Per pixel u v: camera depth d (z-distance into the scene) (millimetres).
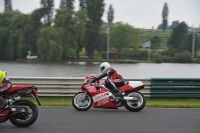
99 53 93375
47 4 89312
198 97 18109
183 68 72438
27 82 17672
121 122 11625
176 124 11414
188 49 109500
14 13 87500
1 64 68562
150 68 70312
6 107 10266
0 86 10258
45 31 74250
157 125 11203
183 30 116250
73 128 10539
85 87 14055
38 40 74062
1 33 79188
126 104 14047
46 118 12164
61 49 75000
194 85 18078
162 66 79000
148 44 99750
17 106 10383
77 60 83062
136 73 57188
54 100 17234
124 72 58688
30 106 10586
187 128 10789
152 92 17891
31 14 85875
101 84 14164
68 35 80125
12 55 78875
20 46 78438
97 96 13938
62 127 10664
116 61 90750
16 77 17688
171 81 18016
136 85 14195
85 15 84125
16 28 81875
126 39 99000
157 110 14438
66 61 79438
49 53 73875
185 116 13008
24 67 62656
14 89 10383
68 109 14352
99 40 91125
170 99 18016
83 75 47906
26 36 81312
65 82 17781
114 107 14008
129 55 96312
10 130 10141
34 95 10484
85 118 12305
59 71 55375
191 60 95500
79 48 85500
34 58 76812
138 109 13984
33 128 10461
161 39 142750
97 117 12555
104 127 10758
